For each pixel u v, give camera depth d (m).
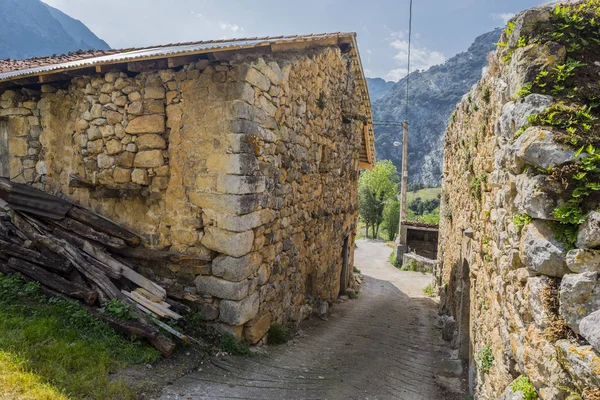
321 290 7.68
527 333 1.96
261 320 4.85
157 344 3.72
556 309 1.76
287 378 3.92
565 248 1.80
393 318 7.77
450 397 3.94
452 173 7.50
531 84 2.33
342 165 8.87
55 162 5.20
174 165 4.51
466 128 5.54
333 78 7.70
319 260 7.46
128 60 4.05
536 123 2.16
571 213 1.79
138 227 4.79
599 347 1.38
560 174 1.89
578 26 2.43
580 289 1.63
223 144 4.24
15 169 5.40
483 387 3.19
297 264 6.23
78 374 3.01
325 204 7.68
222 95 4.24
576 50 2.41
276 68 5.00
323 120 7.23
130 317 3.90
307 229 6.66
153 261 4.71
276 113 5.08
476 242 4.23
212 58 4.16
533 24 2.54
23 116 5.34
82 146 4.93
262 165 4.71
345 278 9.88
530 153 2.01
